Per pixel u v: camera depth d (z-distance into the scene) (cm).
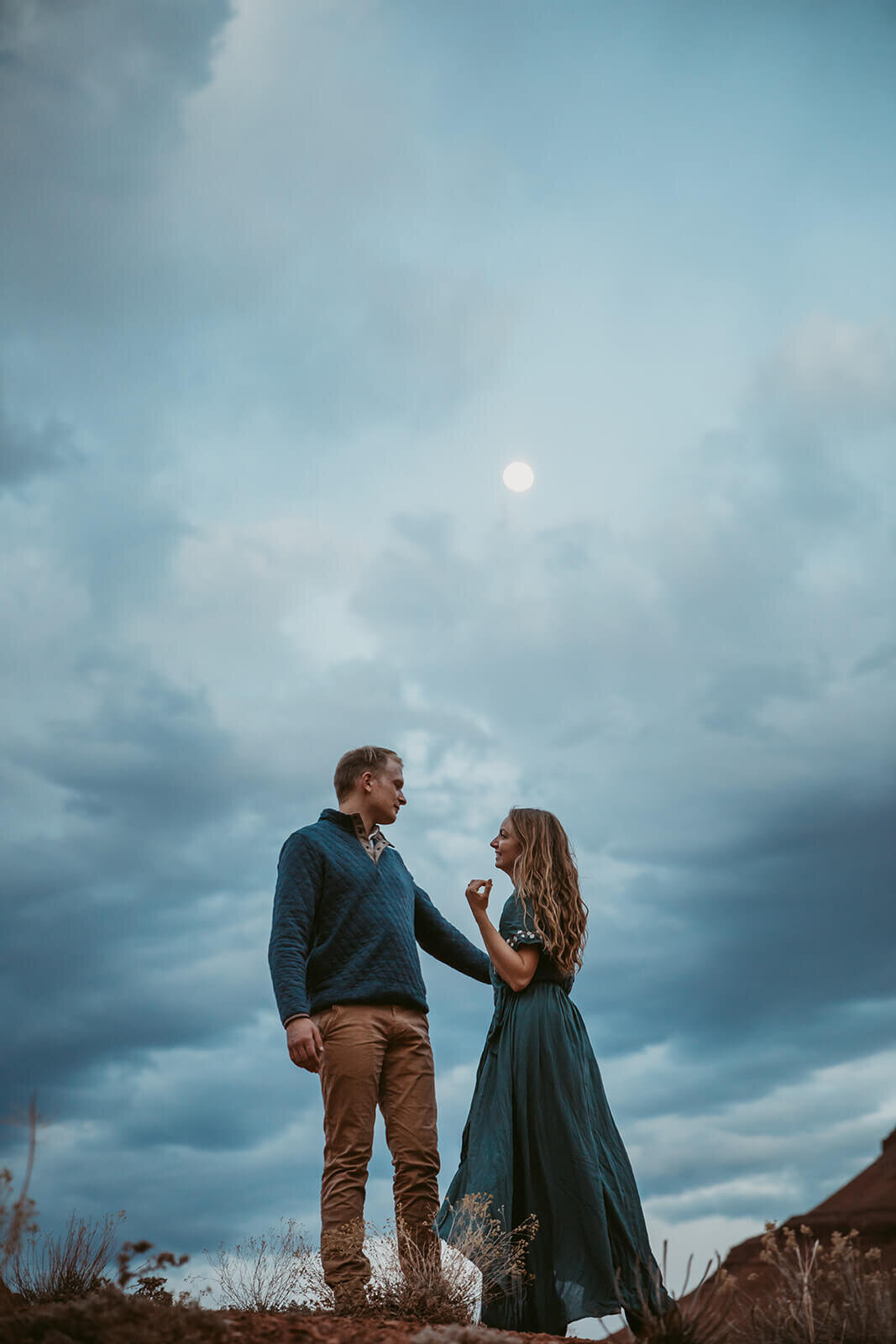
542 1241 400
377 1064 395
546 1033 431
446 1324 341
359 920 412
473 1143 424
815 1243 336
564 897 459
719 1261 322
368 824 443
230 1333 276
